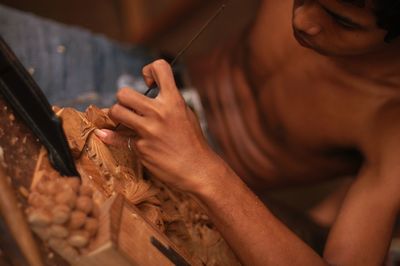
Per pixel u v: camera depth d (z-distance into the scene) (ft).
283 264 3.68
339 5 3.68
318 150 5.19
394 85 4.56
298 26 3.91
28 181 3.12
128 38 8.30
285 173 5.71
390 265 6.77
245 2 7.87
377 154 4.54
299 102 5.09
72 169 3.34
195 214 4.10
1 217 2.87
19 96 3.16
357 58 4.60
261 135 5.63
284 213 7.23
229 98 5.84
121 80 6.54
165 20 8.28
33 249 2.90
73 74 6.35
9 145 3.13
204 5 8.16
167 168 3.45
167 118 3.41
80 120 3.59
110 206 3.16
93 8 8.34
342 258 4.12
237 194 3.60
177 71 6.38
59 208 2.94
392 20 3.63
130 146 3.79
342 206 4.46
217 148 6.06
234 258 4.17
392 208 4.30
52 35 6.49
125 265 3.09
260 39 5.37
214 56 6.17
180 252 3.63
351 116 4.75
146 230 3.34
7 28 6.32
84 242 2.98
